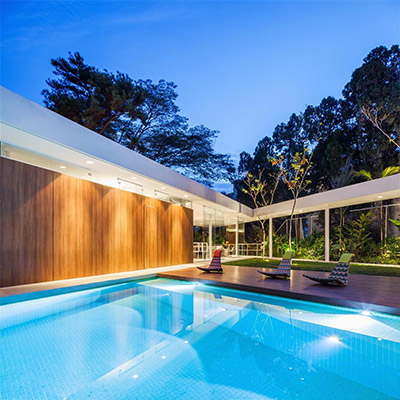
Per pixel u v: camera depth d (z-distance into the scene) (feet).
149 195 35.78
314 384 9.44
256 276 28.55
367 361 11.00
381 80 55.42
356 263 43.55
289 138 77.87
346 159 61.31
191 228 44.60
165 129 68.69
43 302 19.21
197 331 14.40
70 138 21.62
